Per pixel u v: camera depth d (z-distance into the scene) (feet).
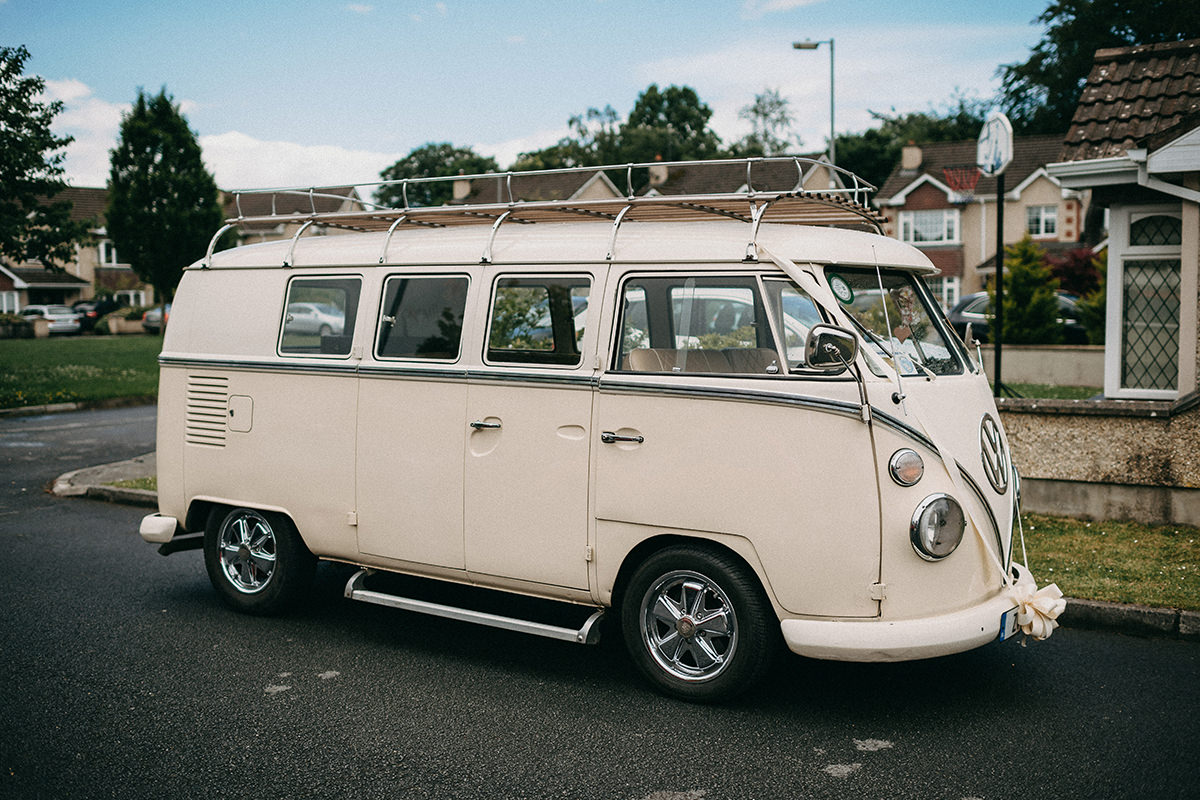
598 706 15.99
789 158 15.47
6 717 15.55
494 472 17.25
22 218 64.28
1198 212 32.14
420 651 18.84
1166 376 36.73
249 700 16.30
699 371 15.56
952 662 17.97
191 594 22.81
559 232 17.49
